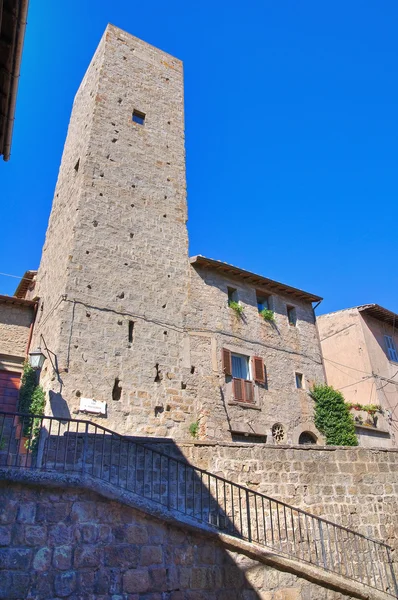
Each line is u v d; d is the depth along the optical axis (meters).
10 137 9.41
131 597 7.67
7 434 14.63
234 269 20.48
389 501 12.48
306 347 22.27
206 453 11.32
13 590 6.99
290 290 22.64
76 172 19.53
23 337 18.17
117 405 15.06
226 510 10.36
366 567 10.55
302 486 11.74
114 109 20.66
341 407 20.95
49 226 21.33
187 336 18.06
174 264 19.09
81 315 15.70
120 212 18.50
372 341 26.14
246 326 20.27
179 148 21.92
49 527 7.57
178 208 20.39
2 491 7.50
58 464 10.21
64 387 14.33
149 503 8.39
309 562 9.80
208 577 8.32
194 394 17.12
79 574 7.48
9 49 8.37
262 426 18.48
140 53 23.23
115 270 17.25
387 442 23.25
